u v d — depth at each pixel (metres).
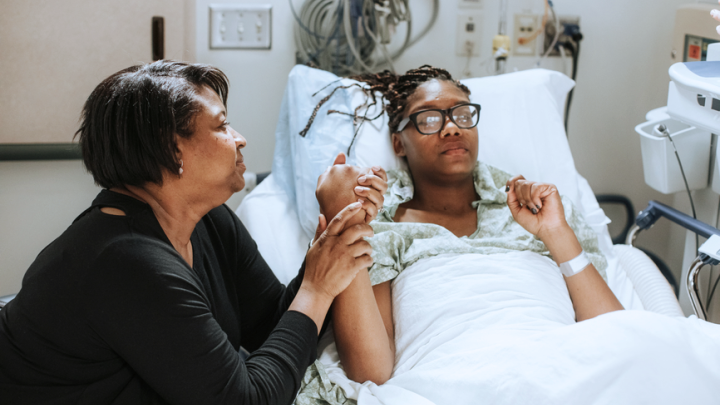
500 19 2.23
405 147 1.59
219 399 0.89
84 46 1.96
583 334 1.06
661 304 1.47
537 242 1.43
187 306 0.88
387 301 1.35
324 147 1.70
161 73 0.96
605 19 2.29
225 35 2.14
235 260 1.23
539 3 2.24
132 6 1.98
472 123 1.51
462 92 1.57
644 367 0.99
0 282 2.06
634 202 2.48
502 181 1.64
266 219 1.70
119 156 0.92
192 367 0.87
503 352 1.08
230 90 2.21
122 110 0.90
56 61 1.95
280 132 1.85
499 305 1.24
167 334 0.86
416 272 1.35
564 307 1.30
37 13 1.90
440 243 1.40
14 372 0.88
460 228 1.53
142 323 0.85
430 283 1.31
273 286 1.29
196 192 0.98
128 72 0.96
